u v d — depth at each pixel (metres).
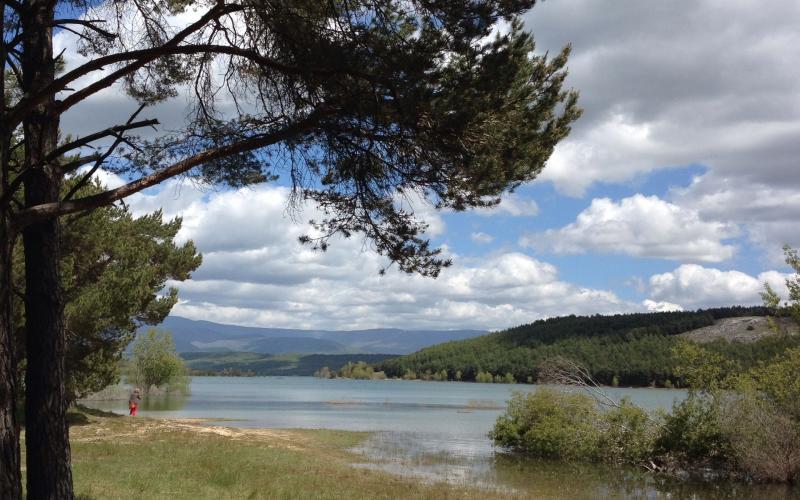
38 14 8.50
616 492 21.23
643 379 105.69
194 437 27.28
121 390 69.62
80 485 14.41
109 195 7.40
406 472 23.02
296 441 30.73
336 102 8.00
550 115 10.02
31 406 8.26
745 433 24.33
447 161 8.49
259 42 8.38
